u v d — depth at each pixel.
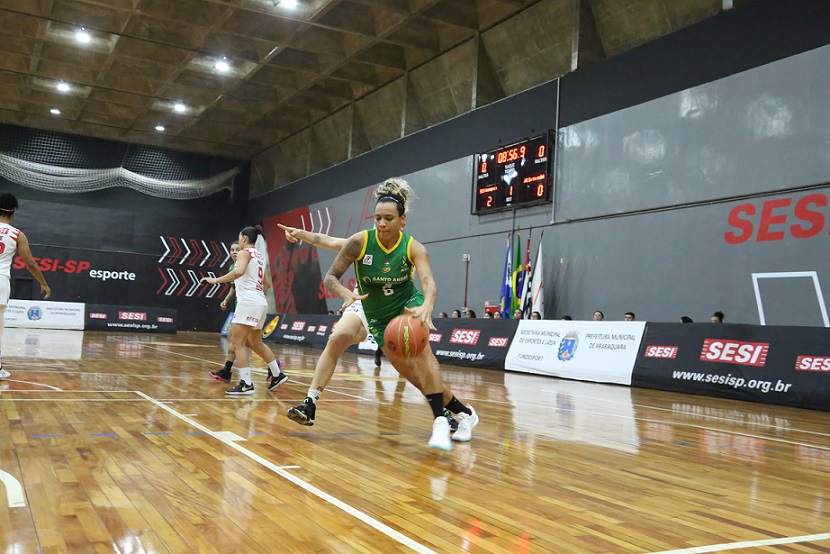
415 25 18.05
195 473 3.40
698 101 12.41
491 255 16.59
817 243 10.49
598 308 13.91
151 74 21.03
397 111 21.55
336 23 17.02
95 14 17.52
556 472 3.83
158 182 28.42
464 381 10.20
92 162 27.34
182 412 5.48
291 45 18.30
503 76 17.77
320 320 19.86
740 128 11.70
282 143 27.66
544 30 16.20
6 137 26.02
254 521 2.66
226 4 16.16
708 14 13.33
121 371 8.85
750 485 3.76
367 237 4.27
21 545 2.28
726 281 11.71
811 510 3.25
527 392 8.80
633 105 13.56
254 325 6.98
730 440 5.46
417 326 3.98
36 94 23.06
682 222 12.51
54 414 5.08
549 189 15.07
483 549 2.46
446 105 19.66
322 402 6.64
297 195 25.69
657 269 12.87
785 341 9.02
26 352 11.19
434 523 2.74
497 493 3.28
